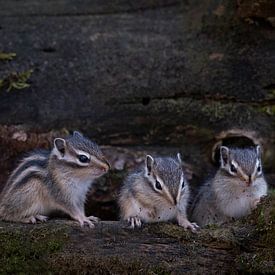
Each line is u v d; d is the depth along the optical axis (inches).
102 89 584.7
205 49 589.3
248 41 584.7
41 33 600.7
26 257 431.5
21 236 443.8
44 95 585.3
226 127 579.5
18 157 578.6
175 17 605.9
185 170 573.9
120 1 611.8
